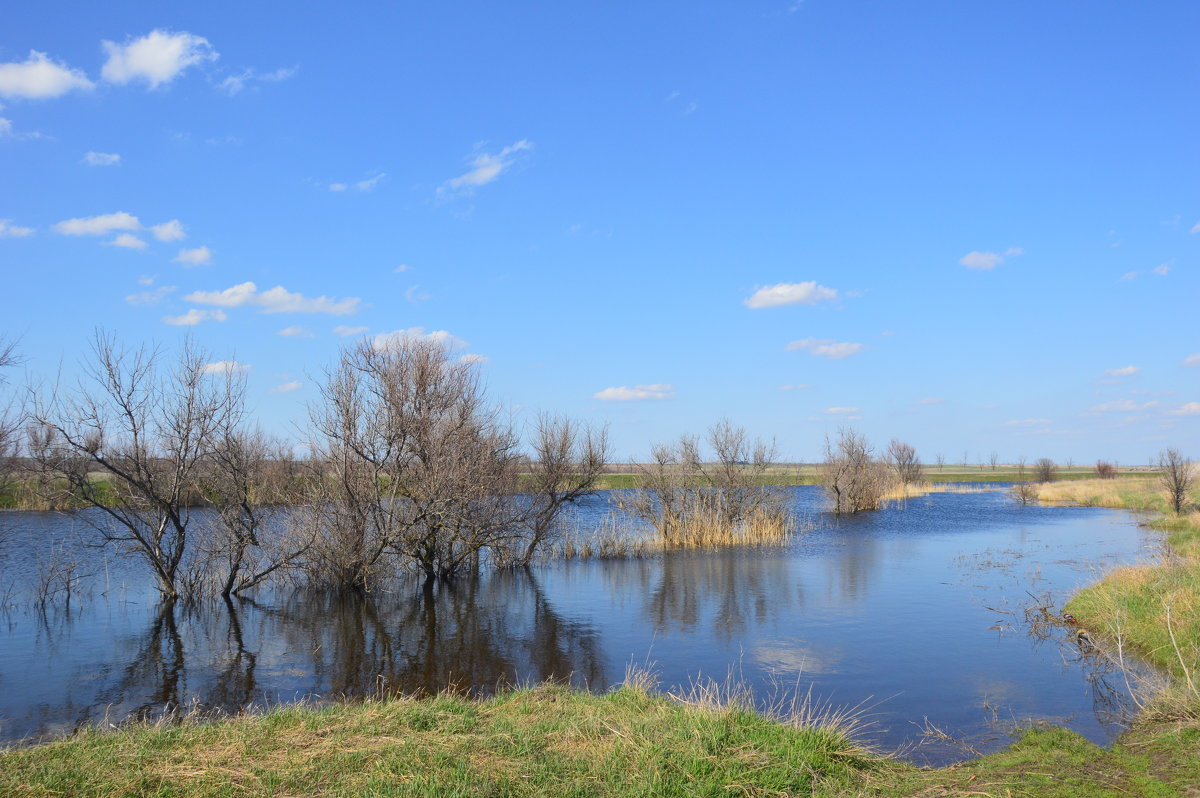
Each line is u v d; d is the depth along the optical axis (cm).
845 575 2406
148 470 1977
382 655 1481
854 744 856
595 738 813
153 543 2027
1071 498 6028
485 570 2553
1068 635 1542
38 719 1126
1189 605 1377
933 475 11875
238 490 2067
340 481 2128
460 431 2228
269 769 708
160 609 1933
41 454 1850
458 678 1320
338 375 2142
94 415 1919
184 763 724
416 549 2209
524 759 743
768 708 1098
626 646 1527
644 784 679
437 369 2244
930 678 1269
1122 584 1697
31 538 2944
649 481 3316
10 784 666
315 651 1517
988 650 1449
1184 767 779
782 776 714
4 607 1956
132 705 1191
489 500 2361
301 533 2134
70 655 1499
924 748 934
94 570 2472
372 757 739
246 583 2089
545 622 1756
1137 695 1109
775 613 1830
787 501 3859
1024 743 917
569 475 2739
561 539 2923
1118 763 812
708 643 1539
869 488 5084
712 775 704
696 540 3170
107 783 669
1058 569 2477
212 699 1220
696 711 887
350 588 2105
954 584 2219
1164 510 4412
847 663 1376
